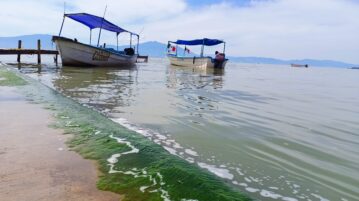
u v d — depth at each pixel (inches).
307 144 225.0
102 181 130.9
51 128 213.8
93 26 991.0
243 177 158.2
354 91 768.9
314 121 315.6
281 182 154.2
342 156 200.4
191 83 656.4
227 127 263.7
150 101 377.4
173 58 1576.0
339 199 138.5
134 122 265.0
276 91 616.4
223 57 1380.4
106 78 661.9
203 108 349.4
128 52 1216.2
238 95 495.8
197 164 173.3
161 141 214.1
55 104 302.0
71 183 128.3
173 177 134.6
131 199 116.3
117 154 162.7
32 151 166.2
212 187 126.3
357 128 289.4
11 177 132.0
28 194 117.1
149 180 132.0
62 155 161.2
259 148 208.5
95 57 973.2
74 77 642.8
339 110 406.9
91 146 175.8
